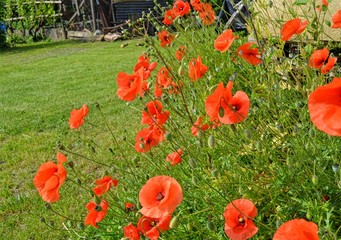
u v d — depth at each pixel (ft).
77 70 33.86
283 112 8.46
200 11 13.46
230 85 6.28
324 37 13.15
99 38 53.83
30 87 29.48
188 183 8.32
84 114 8.46
